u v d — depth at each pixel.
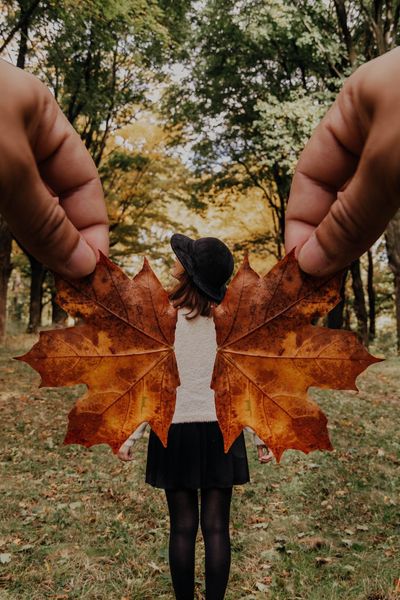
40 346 0.49
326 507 3.74
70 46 11.61
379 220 0.30
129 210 18.23
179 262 2.11
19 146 0.27
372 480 4.24
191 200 18.30
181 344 2.07
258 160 15.91
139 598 2.62
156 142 17.11
